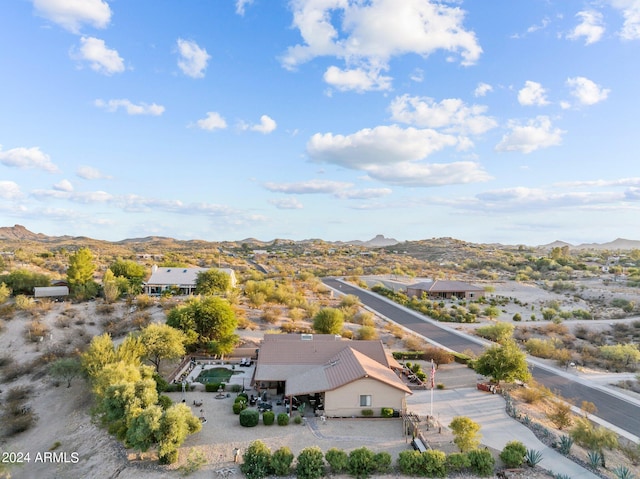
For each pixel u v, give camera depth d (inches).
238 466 1128.2
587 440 1235.9
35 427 1557.6
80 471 1179.3
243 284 4320.9
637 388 1983.3
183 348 1914.4
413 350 2417.6
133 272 3582.7
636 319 3472.0
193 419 1234.6
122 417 1230.9
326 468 1114.7
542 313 3700.8
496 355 1772.9
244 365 1991.9
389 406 1435.8
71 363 1850.4
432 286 4370.1
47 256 5128.0
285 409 1491.1
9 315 2549.2
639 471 1175.6
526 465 1156.5
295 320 2898.6
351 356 1594.5
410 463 1097.4
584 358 2482.8
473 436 1168.2
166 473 1100.5
